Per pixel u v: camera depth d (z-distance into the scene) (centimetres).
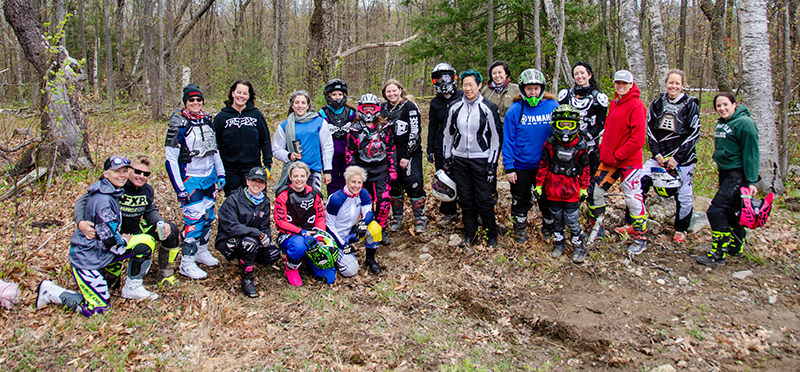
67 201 622
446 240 549
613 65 1592
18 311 379
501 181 654
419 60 1501
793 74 802
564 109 436
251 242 421
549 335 389
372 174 525
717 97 455
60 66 723
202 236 472
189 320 389
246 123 472
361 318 409
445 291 455
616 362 347
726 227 455
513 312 416
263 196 449
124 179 377
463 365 349
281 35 1717
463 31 1456
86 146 759
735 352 350
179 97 1691
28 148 745
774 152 627
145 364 333
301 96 486
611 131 477
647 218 548
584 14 1284
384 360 354
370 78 2377
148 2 1500
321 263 453
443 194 520
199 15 1728
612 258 487
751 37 623
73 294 384
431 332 389
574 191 461
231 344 362
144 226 421
